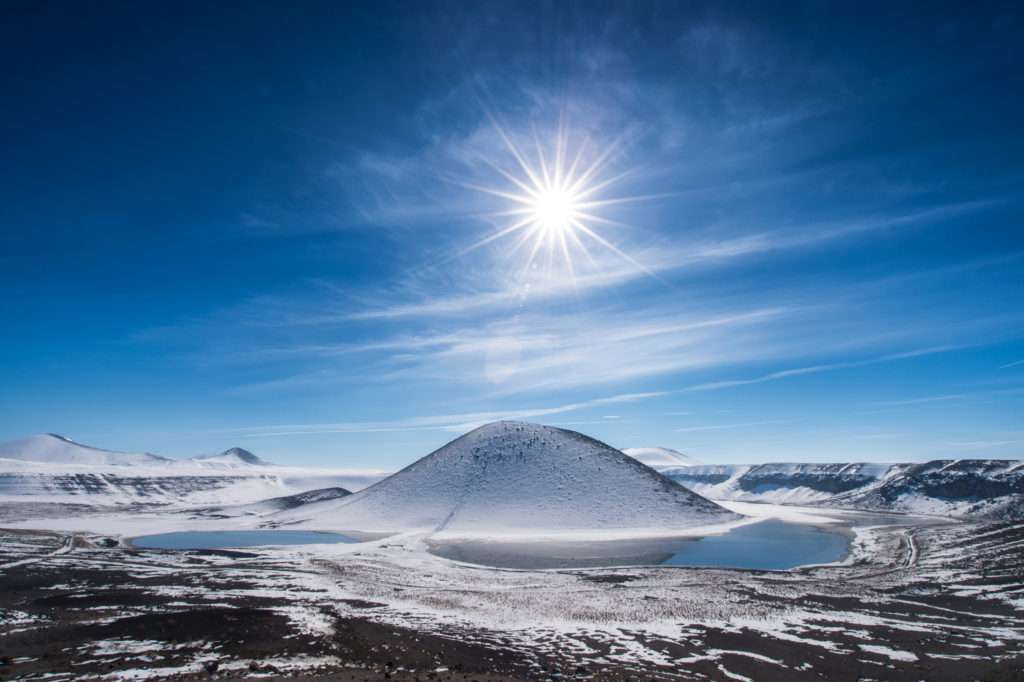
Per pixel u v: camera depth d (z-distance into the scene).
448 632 24.73
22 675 17.59
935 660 21.44
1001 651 22.53
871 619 27.67
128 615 26.14
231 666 18.78
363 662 19.89
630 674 19.64
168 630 23.55
